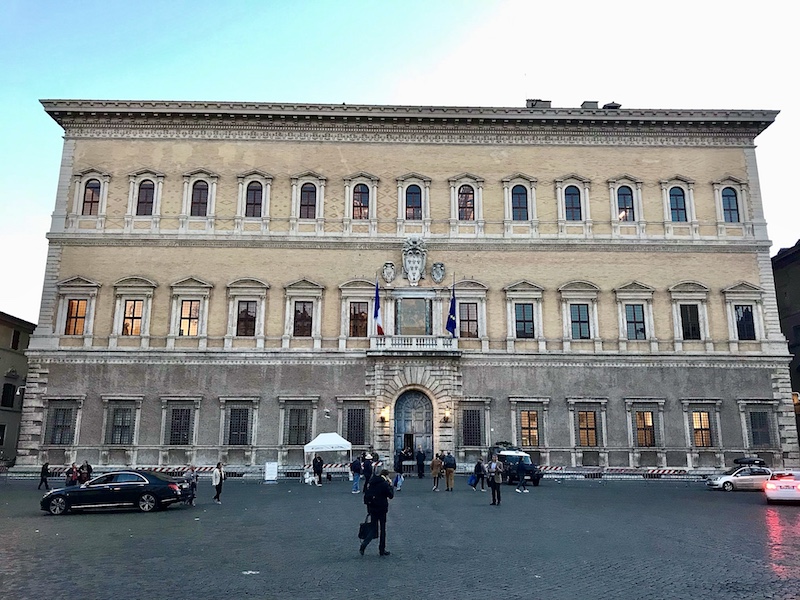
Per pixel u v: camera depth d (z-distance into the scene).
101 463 43.97
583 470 44.25
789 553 16.66
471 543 18.08
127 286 46.31
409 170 49.50
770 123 50.12
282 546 17.70
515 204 49.28
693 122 49.94
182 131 49.31
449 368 45.97
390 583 13.20
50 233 47.09
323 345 46.41
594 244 48.31
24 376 61.59
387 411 45.22
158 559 15.84
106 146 48.88
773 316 47.66
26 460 44.06
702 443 45.91
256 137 49.47
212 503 29.34
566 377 46.50
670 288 47.62
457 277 47.78
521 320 47.34
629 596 12.19
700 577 13.80
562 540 18.62
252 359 45.75
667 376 46.62
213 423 44.91
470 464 44.88
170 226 47.81
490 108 49.25
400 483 34.56
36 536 19.75
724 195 49.84
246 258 47.41
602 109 49.88
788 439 45.94
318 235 47.91
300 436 45.12
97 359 45.41
